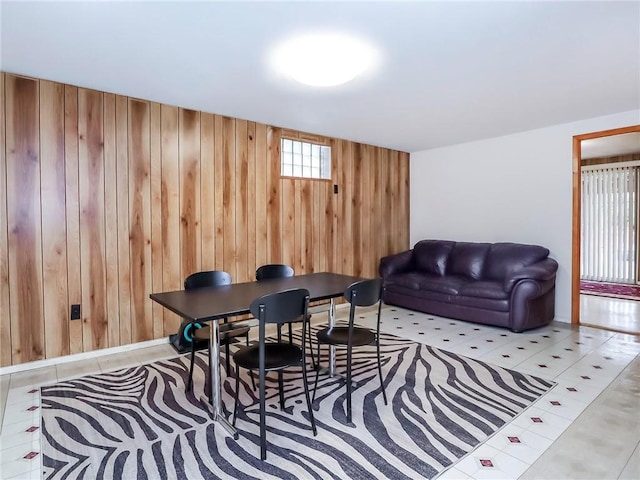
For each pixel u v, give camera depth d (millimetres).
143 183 3457
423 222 5883
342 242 5109
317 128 4473
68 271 3105
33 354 2971
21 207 2893
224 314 1911
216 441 1984
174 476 1707
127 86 3102
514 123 4273
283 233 4480
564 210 4336
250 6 1931
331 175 4949
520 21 2090
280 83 3014
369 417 2217
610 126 3947
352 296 2221
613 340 3652
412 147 5602
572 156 4246
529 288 3805
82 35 2232
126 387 2650
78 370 2949
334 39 2283
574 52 2484
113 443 1970
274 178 4383
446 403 2381
